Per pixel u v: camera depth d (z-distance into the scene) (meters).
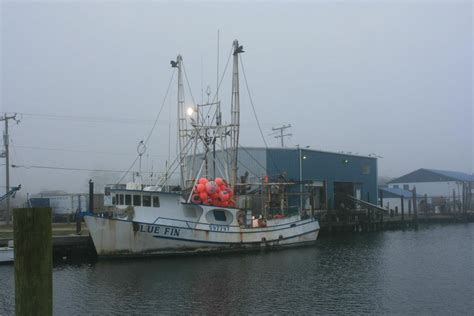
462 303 17.91
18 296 5.21
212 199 29.44
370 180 61.00
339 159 55.03
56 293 19.23
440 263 27.84
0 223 48.25
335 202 53.78
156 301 18.03
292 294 19.22
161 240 27.33
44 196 57.69
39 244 5.22
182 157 33.03
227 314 16.33
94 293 19.28
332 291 19.81
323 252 32.66
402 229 59.38
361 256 30.81
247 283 21.31
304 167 49.69
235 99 33.38
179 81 34.41
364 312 16.61
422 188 94.19
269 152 47.06
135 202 27.55
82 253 28.02
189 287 20.39
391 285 21.11
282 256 29.94
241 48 33.62
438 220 72.62
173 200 28.11
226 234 29.39
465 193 82.56
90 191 30.80
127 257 26.78
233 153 33.09
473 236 47.88
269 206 35.53
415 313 16.52
